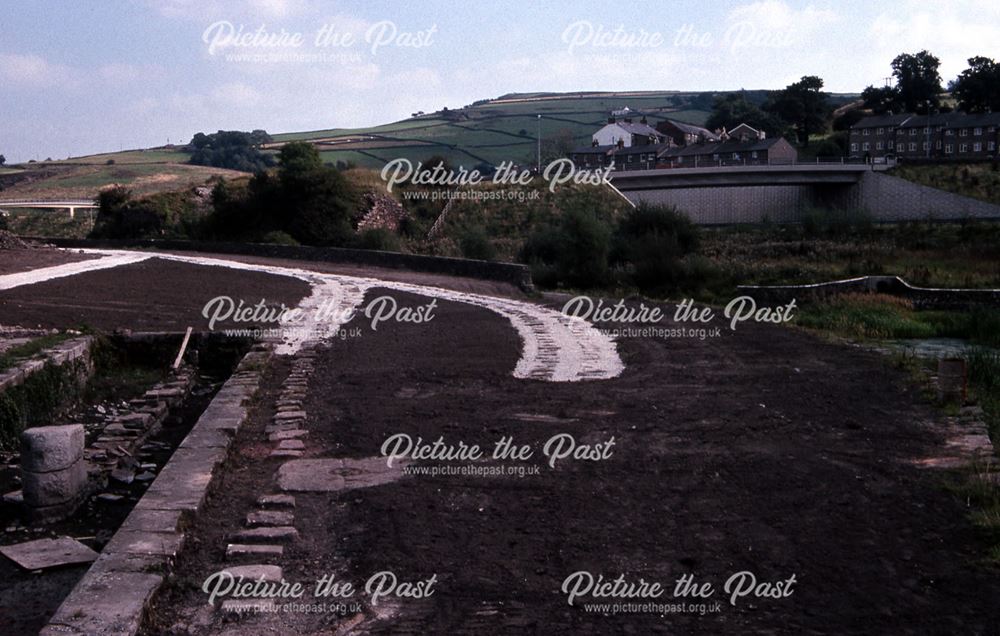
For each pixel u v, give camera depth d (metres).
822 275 36.53
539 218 63.34
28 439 9.02
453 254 54.09
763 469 9.12
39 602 6.91
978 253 49.56
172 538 6.88
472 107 169.88
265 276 34.84
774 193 86.12
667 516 7.77
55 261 39.06
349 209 59.31
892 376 14.55
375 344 18.12
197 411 14.86
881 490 8.39
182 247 53.81
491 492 8.48
